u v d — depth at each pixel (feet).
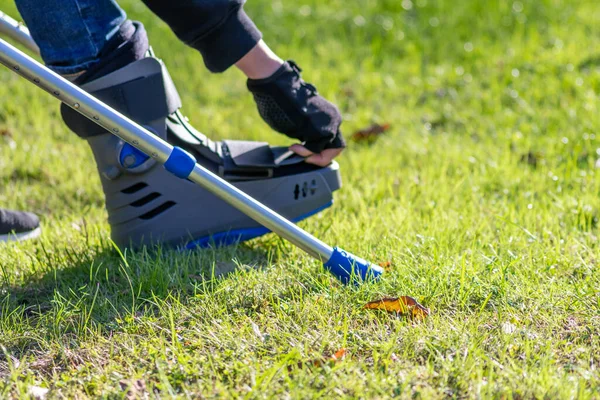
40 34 11.71
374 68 26.07
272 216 11.60
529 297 11.21
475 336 10.18
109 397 9.14
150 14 29.84
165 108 12.46
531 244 13.15
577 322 10.68
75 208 16.51
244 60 12.34
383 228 14.16
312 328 10.62
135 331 10.75
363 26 29.19
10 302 11.73
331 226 14.24
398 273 11.96
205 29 11.78
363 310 11.08
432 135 20.85
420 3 30.81
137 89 12.14
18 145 19.77
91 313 11.32
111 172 12.61
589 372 9.32
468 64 25.76
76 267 12.73
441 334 10.23
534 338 10.23
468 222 14.29
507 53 25.89
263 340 10.23
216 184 11.39
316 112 12.90
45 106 22.63
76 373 9.71
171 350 10.04
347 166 18.74
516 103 22.09
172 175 12.85
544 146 18.88
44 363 10.12
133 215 12.97
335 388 9.07
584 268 12.21
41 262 12.85
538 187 16.40
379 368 9.52
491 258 12.58
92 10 11.73
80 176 17.83
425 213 15.29
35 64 10.57
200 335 10.40
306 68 25.39
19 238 13.79
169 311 10.85
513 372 9.24
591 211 14.79
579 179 16.44
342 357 9.79
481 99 22.62
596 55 24.27
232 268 12.65
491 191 16.75
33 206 16.60
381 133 21.12
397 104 23.30
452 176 17.85
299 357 9.71
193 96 23.85
